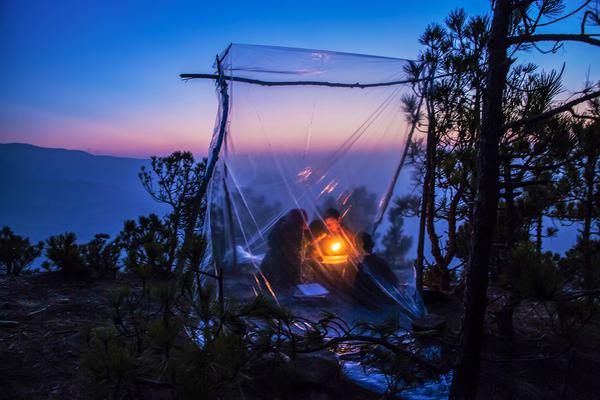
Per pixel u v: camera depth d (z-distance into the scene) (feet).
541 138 9.42
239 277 12.60
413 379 8.49
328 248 12.95
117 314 8.22
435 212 16.38
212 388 6.51
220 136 13.01
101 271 17.62
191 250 7.61
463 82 14.25
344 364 10.16
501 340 11.22
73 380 8.43
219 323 7.70
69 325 11.44
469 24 13.97
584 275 10.00
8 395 7.81
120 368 5.87
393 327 9.40
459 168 13.08
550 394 8.93
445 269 16.35
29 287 15.11
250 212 13.05
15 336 10.54
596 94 6.15
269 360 8.59
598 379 9.52
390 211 13.70
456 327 11.64
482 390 9.09
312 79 13.76
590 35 5.65
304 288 12.48
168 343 6.33
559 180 13.28
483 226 7.67
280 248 12.85
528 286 7.24
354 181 13.60
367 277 12.65
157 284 7.41
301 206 13.25
